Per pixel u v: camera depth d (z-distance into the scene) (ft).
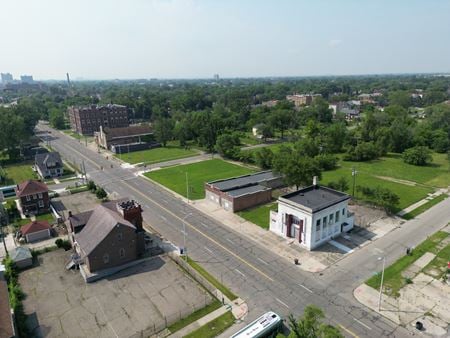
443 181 307.78
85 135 561.43
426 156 367.04
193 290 151.53
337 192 208.33
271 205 249.96
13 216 236.43
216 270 166.30
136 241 176.86
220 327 128.36
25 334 125.29
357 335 123.65
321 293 148.25
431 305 139.74
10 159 403.13
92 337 124.47
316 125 472.03
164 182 308.81
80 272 167.12
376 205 244.63
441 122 509.35
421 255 177.47
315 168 242.58
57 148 463.83
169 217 230.89
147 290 152.05
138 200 263.70
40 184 245.45
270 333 120.67
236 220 224.74
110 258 168.04
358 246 188.44
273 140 512.22
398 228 209.97
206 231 208.95
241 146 468.75
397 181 308.81
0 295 126.62
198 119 472.85
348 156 394.93
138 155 422.00
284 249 186.09
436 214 230.89
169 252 184.24
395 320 131.44
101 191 268.62
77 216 194.80
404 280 156.25
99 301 144.87
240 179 279.49
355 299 144.05
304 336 99.71
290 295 147.02
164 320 132.67
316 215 181.16
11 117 412.16
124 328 128.77
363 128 455.22
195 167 362.12
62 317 135.23
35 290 152.97
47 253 186.09
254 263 172.35
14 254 171.63
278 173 270.05
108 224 170.71
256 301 143.13
